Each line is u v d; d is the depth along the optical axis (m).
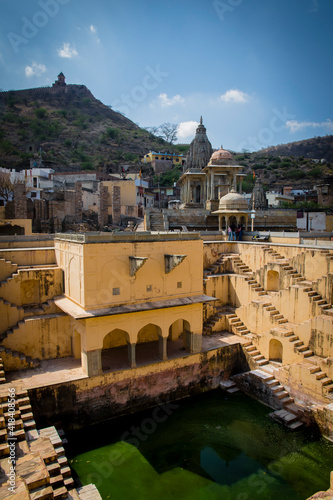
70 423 17.86
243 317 25.64
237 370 23.83
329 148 126.44
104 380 18.64
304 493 14.16
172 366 20.94
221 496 14.03
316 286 21.69
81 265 17.94
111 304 18.62
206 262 29.41
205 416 19.50
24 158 86.50
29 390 16.69
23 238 26.72
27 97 126.69
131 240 19.22
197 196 49.50
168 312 20.59
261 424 18.66
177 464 15.79
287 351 21.17
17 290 20.59
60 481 12.54
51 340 20.61
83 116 121.00
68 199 50.31
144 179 86.88
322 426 17.38
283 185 96.81
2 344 19.23
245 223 34.59
